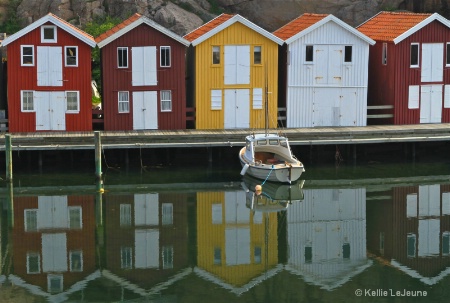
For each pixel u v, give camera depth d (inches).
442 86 2888.8
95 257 2043.6
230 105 2800.2
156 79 2758.4
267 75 2800.2
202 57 2765.7
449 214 2327.8
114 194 2450.8
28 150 2581.2
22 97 2714.1
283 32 2938.0
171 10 3383.4
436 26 2856.8
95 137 2509.8
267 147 2564.0
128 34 2726.4
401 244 2134.6
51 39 2701.8
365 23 3132.4
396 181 2586.1
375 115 2859.3
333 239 2164.1
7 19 3410.4
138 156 2701.8
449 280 1940.2
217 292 1877.5
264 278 1948.8
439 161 2778.1
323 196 2461.9
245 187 2524.6
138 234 2181.3
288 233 2199.8
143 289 1884.8
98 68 3267.7
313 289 1895.9
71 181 2544.3
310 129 2790.4
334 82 2839.6
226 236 2174.0
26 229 2201.0
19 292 1862.7
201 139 2652.6
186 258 2043.6
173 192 2475.4
